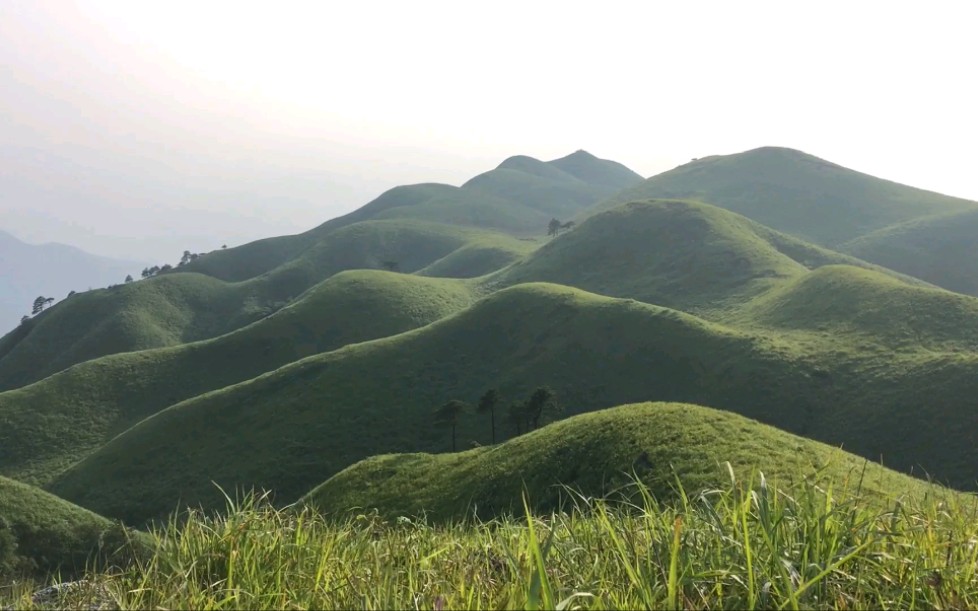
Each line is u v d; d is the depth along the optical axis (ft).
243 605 13.15
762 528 13.03
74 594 15.79
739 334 302.66
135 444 282.97
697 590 12.56
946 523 15.71
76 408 357.82
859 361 256.93
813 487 14.85
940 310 282.15
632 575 12.05
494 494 116.98
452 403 270.05
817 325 309.01
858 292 323.16
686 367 292.61
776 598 12.16
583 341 327.06
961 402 207.72
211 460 268.21
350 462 258.98
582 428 126.00
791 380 257.34
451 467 141.49
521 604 11.61
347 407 291.79
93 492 260.01
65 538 146.00
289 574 14.69
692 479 90.38
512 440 144.46
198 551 15.71
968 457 187.62
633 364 305.73
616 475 102.53
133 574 15.47
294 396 301.84
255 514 16.66
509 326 355.15
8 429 331.36
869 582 12.99
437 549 16.63
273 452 264.93
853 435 217.77
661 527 14.69
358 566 15.11
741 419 117.60
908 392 223.92
